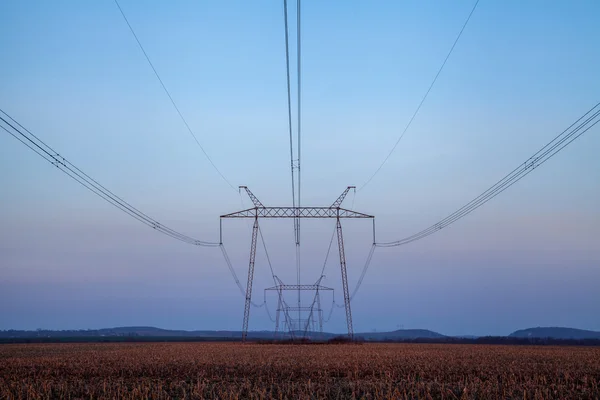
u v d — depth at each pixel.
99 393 29.98
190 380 36.97
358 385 32.50
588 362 50.28
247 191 70.38
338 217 70.38
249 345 98.00
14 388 31.22
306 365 47.25
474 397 27.38
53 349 83.56
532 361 51.75
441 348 88.88
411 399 27.80
